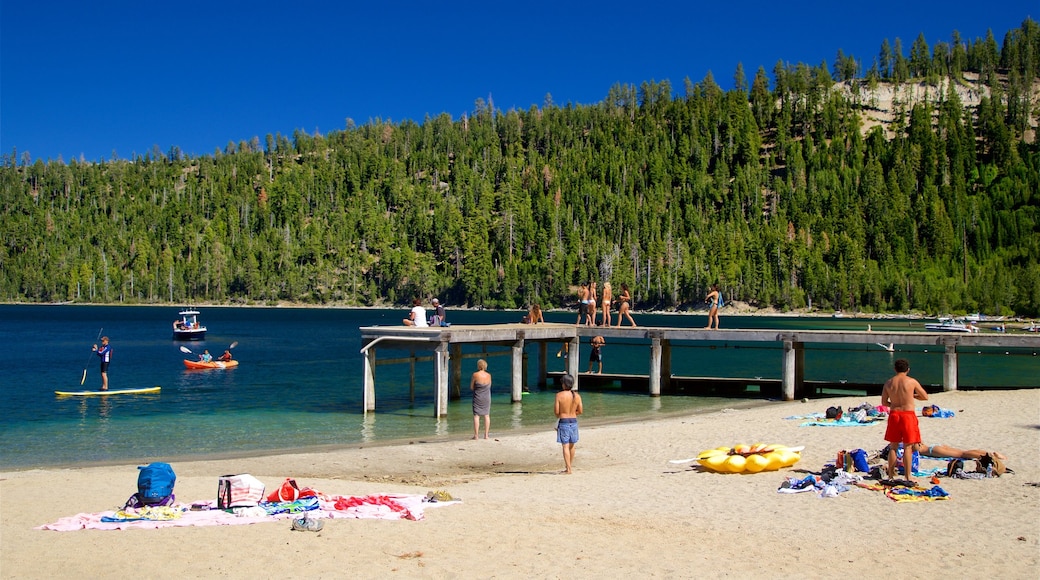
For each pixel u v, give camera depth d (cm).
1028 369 4438
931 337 2933
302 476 1692
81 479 1619
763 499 1339
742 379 3416
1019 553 993
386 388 3675
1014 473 1446
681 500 1350
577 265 17775
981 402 2473
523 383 3566
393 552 1000
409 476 1680
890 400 1383
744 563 965
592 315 3666
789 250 17162
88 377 4200
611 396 3328
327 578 898
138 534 1080
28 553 993
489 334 2941
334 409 2969
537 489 1475
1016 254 16850
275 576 905
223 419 2723
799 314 15938
